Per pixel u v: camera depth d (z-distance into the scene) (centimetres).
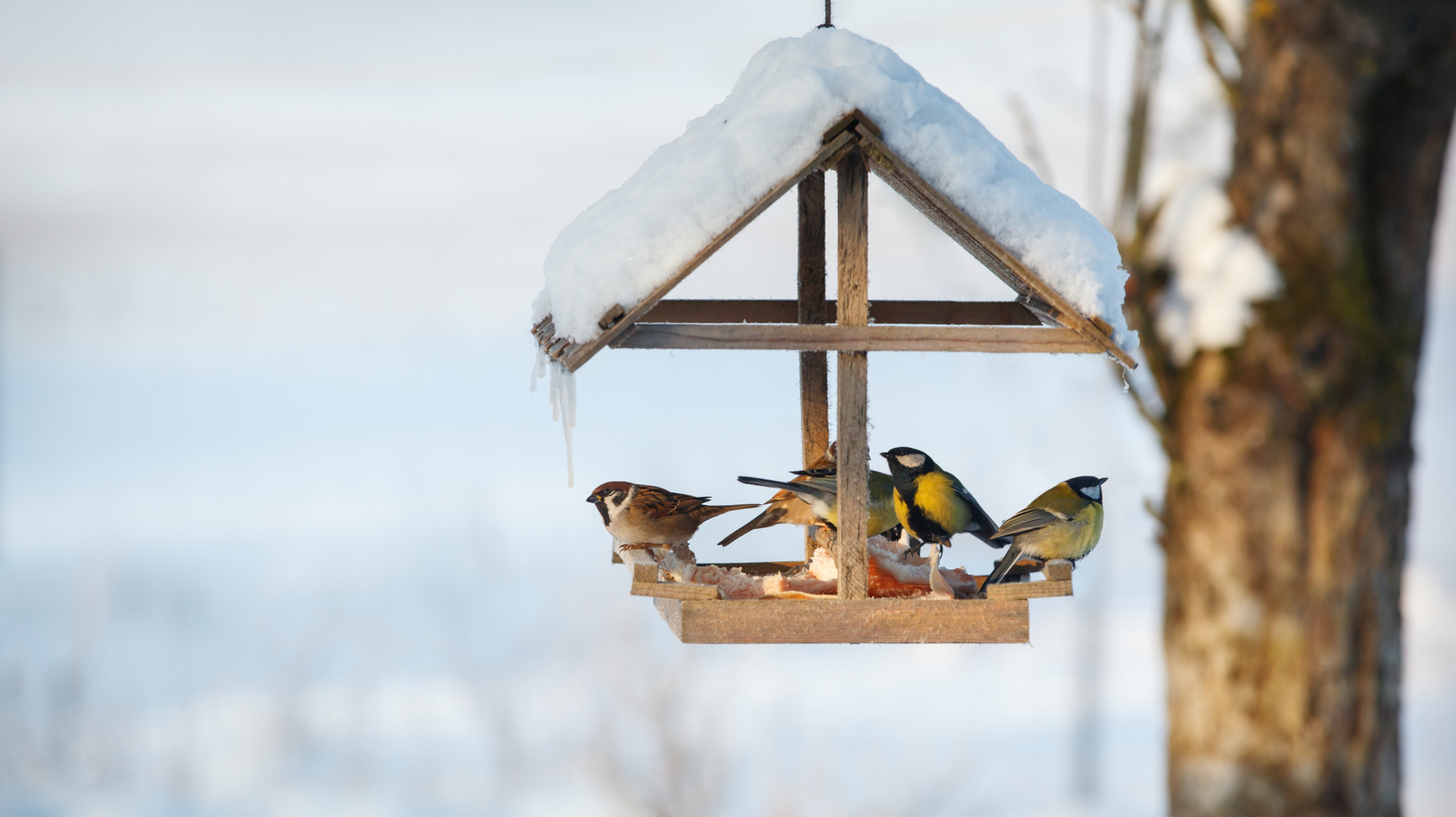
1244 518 916
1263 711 909
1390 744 909
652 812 2480
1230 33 960
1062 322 876
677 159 916
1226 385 923
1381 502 906
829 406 1143
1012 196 857
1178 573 960
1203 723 935
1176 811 957
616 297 825
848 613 884
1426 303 927
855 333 866
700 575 976
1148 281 974
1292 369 907
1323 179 911
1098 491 1036
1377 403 902
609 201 1019
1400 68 894
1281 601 907
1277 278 921
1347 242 909
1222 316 927
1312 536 904
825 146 841
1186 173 999
